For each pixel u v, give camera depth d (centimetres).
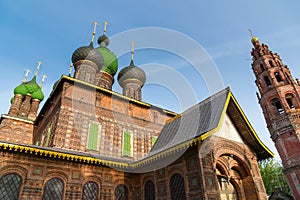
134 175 1620
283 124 3052
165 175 1341
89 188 1420
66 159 1374
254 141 1443
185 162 1230
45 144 1947
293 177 2725
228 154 1308
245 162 1351
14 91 3397
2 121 2839
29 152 1255
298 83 3381
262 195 1298
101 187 1458
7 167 1205
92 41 2970
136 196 1531
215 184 1113
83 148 1784
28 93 3422
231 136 1380
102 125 1989
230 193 1298
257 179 1346
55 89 2061
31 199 1204
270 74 3550
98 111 2025
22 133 2864
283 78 3478
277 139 3077
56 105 1995
